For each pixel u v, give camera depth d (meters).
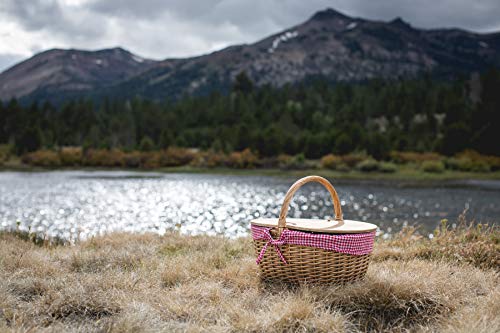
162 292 3.95
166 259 5.17
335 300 3.58
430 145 98.94
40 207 25.39
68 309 3.45
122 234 7.39
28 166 92.56
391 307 3.55
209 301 3.70
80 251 5.84
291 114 143.50
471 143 87.81
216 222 19.33
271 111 151.75
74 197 32.00
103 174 71.38
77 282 3.95
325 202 29.38
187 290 3.89
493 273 4.66
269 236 4.04
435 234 6.66
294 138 100.50
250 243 6.38
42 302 3.55
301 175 69.44
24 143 106.56
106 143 106.94
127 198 31.78
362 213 22.56
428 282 3.90
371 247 4.08
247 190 40.56
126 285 4.04
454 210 24.00
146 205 27.09
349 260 3.88
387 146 85.31
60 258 5.41
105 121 158.12
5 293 3.64
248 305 3.61
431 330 3.21
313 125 135.12
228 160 86.31
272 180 58.06
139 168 90.25
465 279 4.35
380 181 56.59
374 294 3.61
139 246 6.02
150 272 4.61
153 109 153.88
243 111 153.38
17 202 28.03
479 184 51.69
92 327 3.16
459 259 5.32
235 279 4.28
